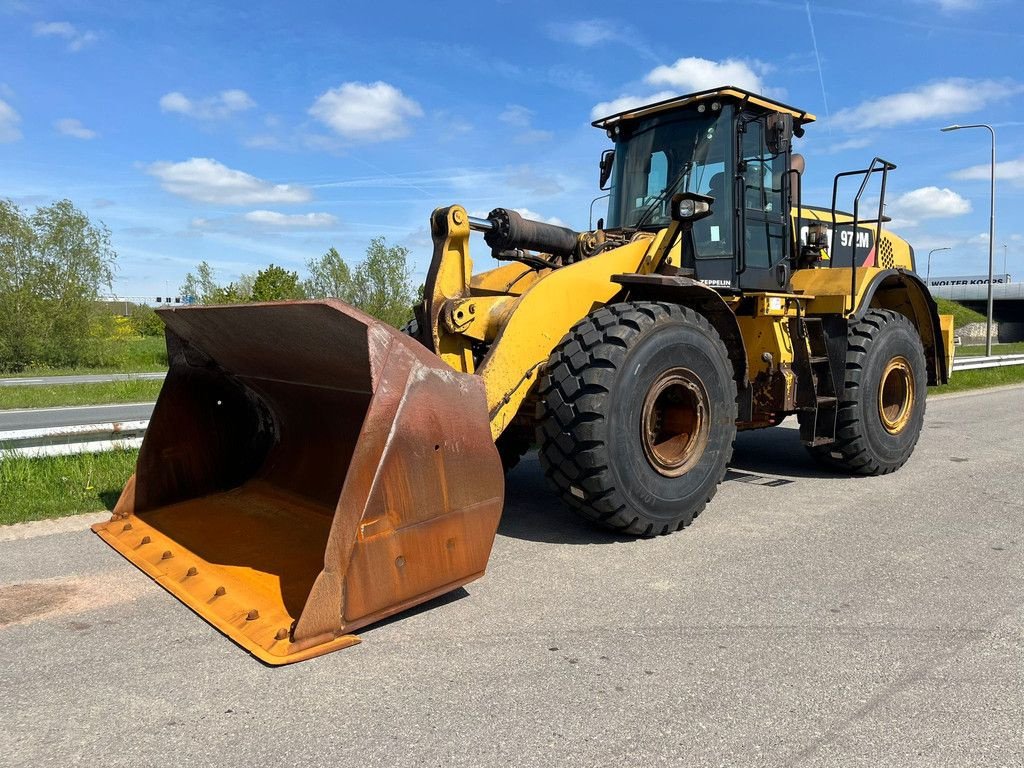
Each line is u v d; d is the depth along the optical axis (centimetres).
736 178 495
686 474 417
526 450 535
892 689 250
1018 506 491
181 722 226
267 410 445
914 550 398
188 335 405
